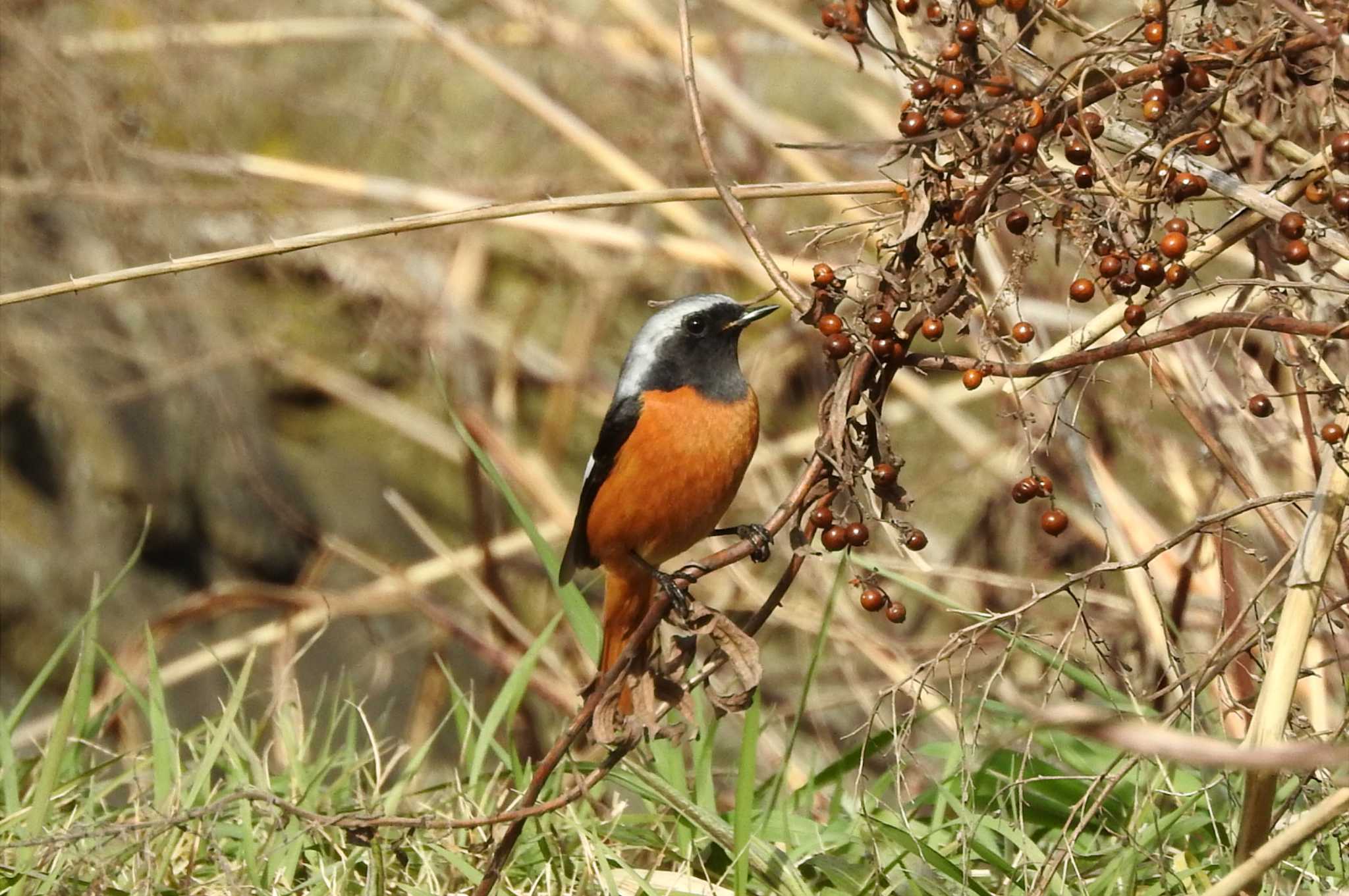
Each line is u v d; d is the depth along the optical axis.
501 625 15.12
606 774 7.51
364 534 20.52
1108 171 6.68
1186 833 7.86
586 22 18.06
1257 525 10.17
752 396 9.38
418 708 15.07
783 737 12.22
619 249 16.47
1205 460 9.68
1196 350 9.24
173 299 19.23
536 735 13.88
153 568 18.94
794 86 20.00
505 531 19.81
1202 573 10.60
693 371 9.22
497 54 19.16
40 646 17.89
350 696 9.46
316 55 20.20
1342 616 7.78
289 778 8.75
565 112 13.24
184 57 17.72
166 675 13.46
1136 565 6.82
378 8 20.05
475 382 19.44
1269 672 6.11
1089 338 7.07
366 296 19.84
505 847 7.20
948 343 18.12
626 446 9.22
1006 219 7.25
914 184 7.25
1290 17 6.57
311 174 15.23
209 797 8.22
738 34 16.41
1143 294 8.65
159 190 16.61
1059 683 7.23
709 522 9.45
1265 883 7.23
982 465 13.80
